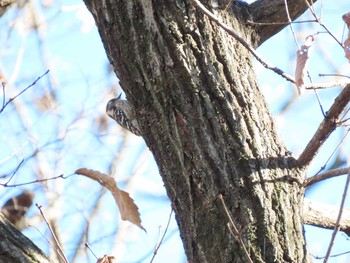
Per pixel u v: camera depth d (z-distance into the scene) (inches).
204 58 295.3
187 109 293.1
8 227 299.0
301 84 276.7
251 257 280.5
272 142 297.0
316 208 342.0
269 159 293.0
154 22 296.2
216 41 298.0
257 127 295.1
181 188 295.1
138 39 297.3
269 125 299.6
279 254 281.1
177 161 295.1
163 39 295.1
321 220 340.8
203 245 287.4
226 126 291.9
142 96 300.4
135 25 297.6
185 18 296.4
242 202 286.0
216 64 295.9
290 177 294.4
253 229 283.6
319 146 294.5
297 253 283.3
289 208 289.0
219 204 286.8
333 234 250.5
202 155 290.8
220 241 284.4
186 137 293.0
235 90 295.6
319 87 286.0
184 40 295.6
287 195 290.7
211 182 289.3
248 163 289.6
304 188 299.3
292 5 321.4
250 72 302.0
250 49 279.6
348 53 278.2
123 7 298.8
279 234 283.9
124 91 306.5
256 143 292.7
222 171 289.1
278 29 322.3
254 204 285.9
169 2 297.1
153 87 297.0
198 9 298.0
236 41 303.1
